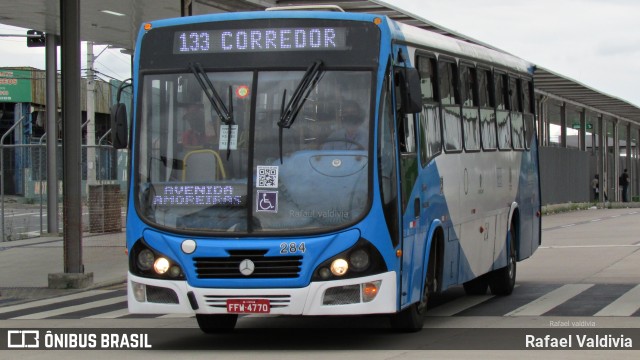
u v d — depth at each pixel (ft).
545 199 151.43
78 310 48.93
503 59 51.34
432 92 39.01
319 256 31.45
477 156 45.01
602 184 205.46
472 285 51.62
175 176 32.99
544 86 146.41
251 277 31.60
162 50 34.35
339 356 31.86
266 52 33.35
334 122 32.50
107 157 97.04
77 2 56.90
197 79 33.50
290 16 33.55
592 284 55.52
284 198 31.96
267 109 32.81
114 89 175.94
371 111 32.45
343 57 33.01
